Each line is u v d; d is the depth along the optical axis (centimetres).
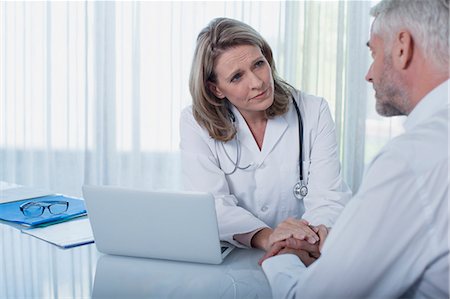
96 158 341
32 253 114
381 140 342
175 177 342
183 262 109
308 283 84
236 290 93
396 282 80
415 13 78
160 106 339
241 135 153
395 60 82
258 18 335
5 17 337
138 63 333
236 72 137
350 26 336
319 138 155
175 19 334
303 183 152
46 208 149
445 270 77
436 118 78
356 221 79
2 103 344
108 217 109
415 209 76
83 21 334
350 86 340
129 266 106
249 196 155
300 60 341
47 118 338
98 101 336
